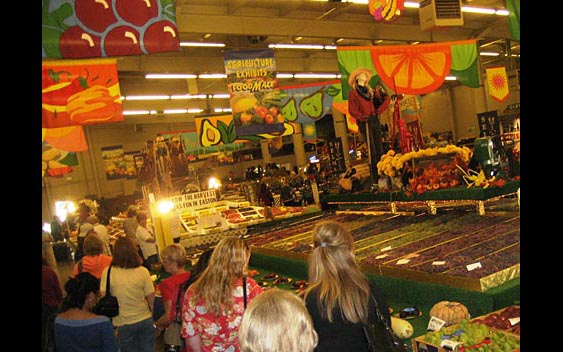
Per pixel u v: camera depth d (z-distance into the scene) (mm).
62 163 11242
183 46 15031
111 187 26516
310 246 6535
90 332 2762
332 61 20953
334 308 2221
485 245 4848
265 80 8430
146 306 3939
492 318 3268
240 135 8297
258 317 1479
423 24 8344
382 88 8680
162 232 7805
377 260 5020
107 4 4195
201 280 2484
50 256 6586
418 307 4375
